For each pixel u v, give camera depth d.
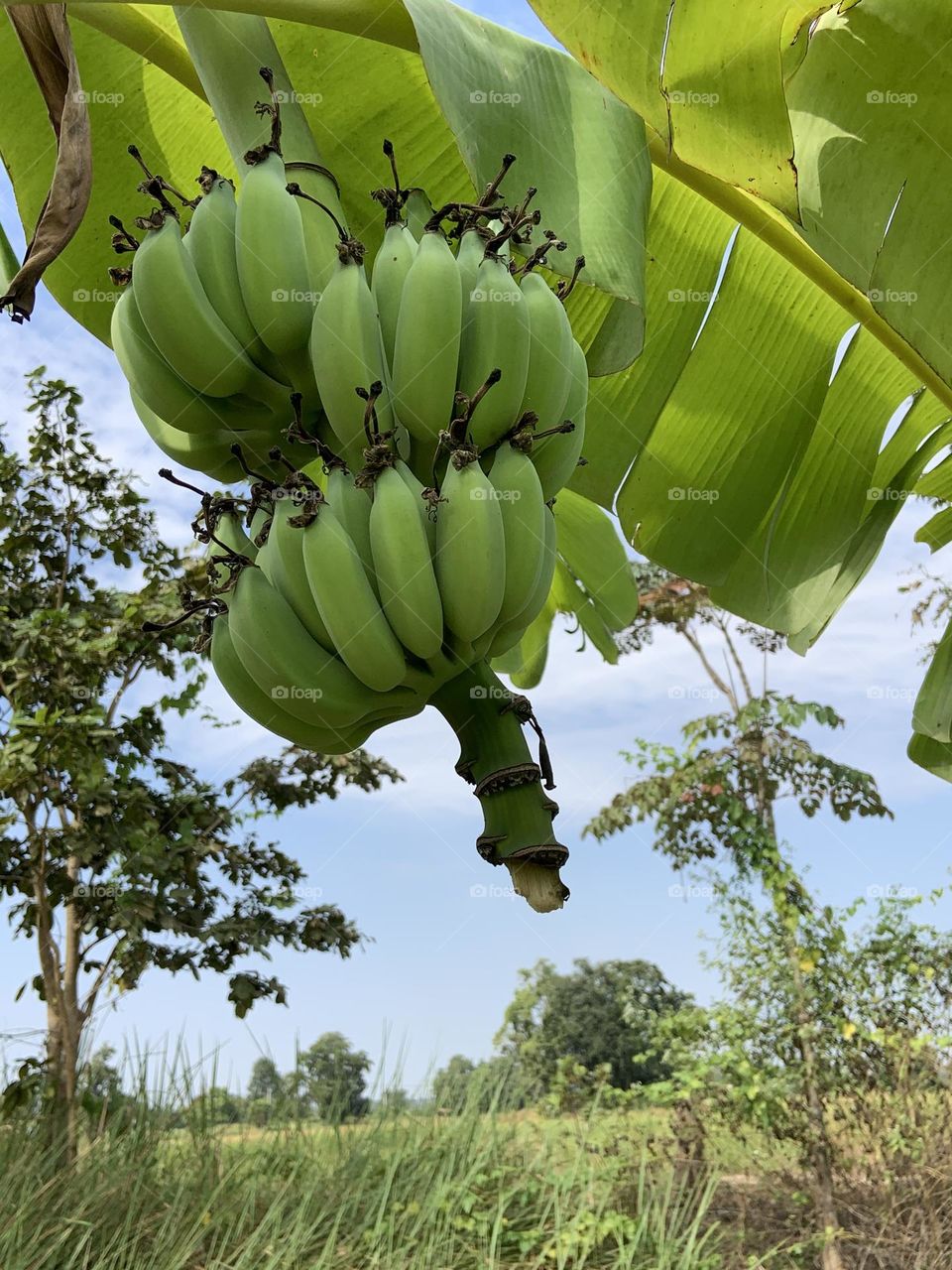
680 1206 5.05
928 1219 4.98
